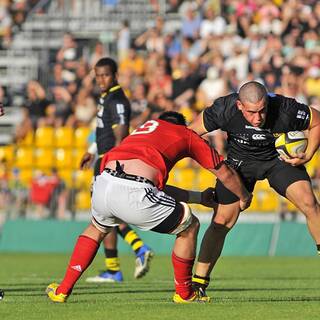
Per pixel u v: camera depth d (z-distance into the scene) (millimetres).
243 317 22578
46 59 89625
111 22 91500
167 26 89750
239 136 27781
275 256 64000
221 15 85875
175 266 25953
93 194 24953
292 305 25969
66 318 22484
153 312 23688
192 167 69188
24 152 75500
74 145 74938
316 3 83562
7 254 64625
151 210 24203
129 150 24844
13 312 24031
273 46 79688
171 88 78188
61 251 67000
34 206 69688
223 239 27719
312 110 27547
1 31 92875
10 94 87125
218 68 79562
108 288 35094
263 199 66875
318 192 65500
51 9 93188
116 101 39156
